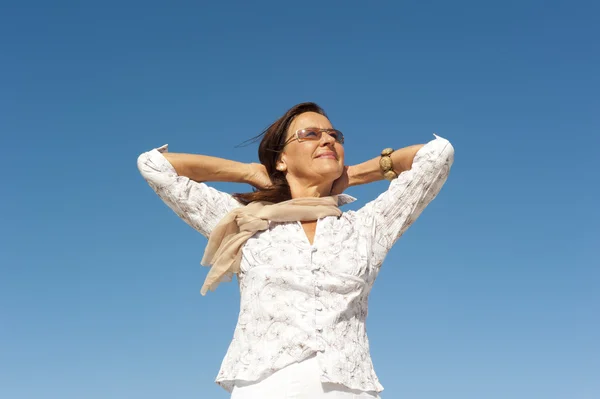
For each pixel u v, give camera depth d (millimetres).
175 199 4938
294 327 4227
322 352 4145
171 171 5023
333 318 4277
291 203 4719
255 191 5199
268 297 4355
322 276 4402
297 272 4383
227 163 5262
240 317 4449
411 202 4941
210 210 4945
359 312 4512
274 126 5234
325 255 4492
